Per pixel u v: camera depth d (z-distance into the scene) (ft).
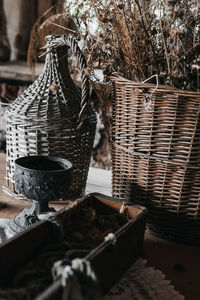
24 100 3.00
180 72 2.64
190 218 2.59
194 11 2.58
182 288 2.19
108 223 2.50
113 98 2.68
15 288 1.78
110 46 2.71
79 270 1.55
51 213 2.24
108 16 2.68
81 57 2.72
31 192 2.51
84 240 2.33
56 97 2.96
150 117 2.47
